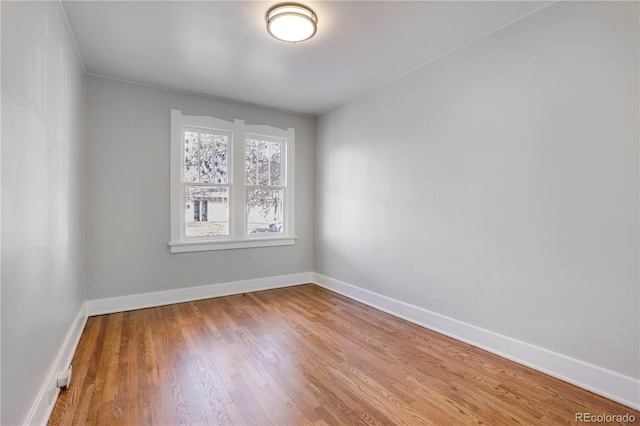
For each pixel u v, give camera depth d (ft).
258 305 11.90
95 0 6.83
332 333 9.30
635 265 5.92
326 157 14.60
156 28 7.95
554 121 6.95
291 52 9.18
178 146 12.12
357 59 9.60
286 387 6.51
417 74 10.13
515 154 7.63
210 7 7.12
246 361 7.57
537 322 7.28
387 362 7.59
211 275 12.92
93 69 10.30
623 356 6.06
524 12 7.27
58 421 5.42
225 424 5.41
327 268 14.55
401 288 10.75
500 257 7.97
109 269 10.94
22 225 4.58
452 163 9.09
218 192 13.12
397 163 10.91
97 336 8.91
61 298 6.88
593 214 6.42
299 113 14.99
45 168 5.74
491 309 8.17
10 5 4.18
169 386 6.49
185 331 9.33
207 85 11.62
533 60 7.27
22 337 4.54
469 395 6.28
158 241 11.79
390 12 7.25
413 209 10.31
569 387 6.56
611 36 6.14
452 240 9.11
